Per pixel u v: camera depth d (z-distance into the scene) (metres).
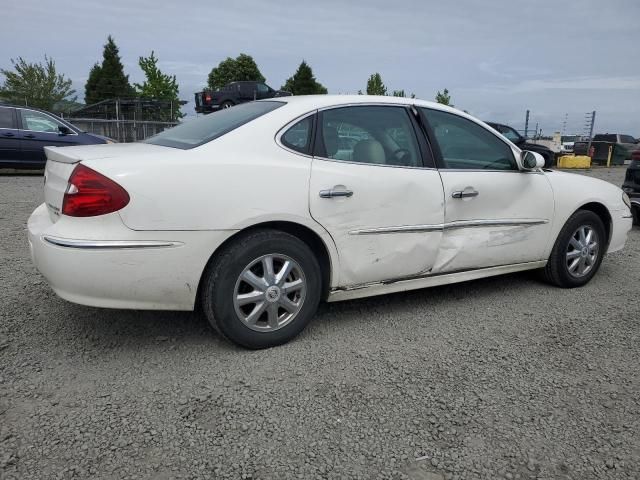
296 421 2.51
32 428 2.38
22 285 4.18
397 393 2.79
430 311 4.00
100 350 3.16
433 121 3.88
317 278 3.31
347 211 3.32
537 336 3.59
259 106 3.56
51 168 3.17
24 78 38.97
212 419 2.51
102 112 27.98
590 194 4.61
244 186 2.98
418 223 3.62
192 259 2.90
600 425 2.57
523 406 2.71
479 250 3.98
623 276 5.10
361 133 3.53
